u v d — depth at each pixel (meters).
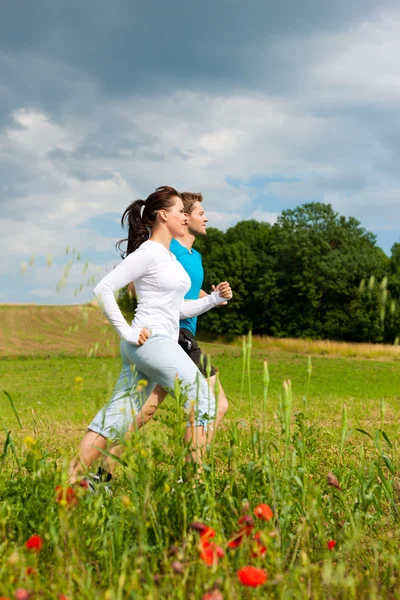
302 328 75.56
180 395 2.88
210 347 49.88
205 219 5.33
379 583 2.42
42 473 2.56
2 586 1.88
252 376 28.73
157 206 4.40
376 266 75.00
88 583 1.95
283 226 81.31
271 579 2.03
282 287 77.31
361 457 3.07
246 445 4.22
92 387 21.80
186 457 2.77
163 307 4.17
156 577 1.95
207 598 1.65
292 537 2.45
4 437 6.98
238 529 2.40
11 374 29.14
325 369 32.78
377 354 48.72
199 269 5.28
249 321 78.25
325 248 76.12
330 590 2.15
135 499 2.42
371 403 12.31
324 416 9.19
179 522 2.49
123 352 4.13
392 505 2.96
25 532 2.50
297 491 2.83
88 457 3.78
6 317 47.00
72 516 2.35
